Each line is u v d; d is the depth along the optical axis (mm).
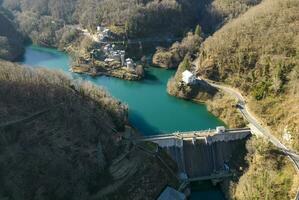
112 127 196875
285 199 160250
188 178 188125
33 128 175000
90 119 191000
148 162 184000
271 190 165250
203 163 195125
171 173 185875
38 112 183625
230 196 178250
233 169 192000
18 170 155250
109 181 173250
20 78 195250
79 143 178125
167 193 174750
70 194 159375
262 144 186875
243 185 176625
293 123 191250
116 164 180000
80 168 167500
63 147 173000
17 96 186500
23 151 162625
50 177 158500
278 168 177000
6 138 165250
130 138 196125
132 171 179000
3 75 192500
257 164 182000
